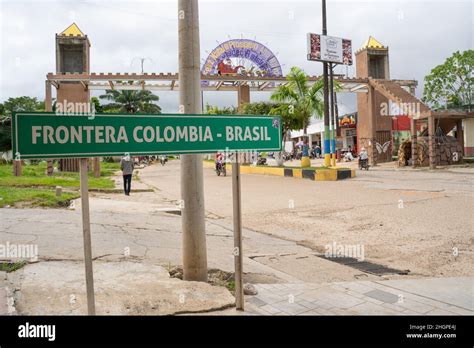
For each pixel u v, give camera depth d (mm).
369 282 4949
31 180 16656
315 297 4391
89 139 2947
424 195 12109
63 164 25141
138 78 23750
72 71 26422
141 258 5723
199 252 4660
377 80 28516
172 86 26188
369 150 29297
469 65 35219
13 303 3801
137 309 3816
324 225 8797
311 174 19375
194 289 4316
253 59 29953
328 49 21859
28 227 7316
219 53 29391
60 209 9711
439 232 7508
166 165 43594
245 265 5758
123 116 3068
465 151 30984
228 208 11648
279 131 3918
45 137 2814
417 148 24156
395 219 8859
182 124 3344
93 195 14477
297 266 5840
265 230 8609
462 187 13625
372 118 28891
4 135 30406
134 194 15328
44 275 4664
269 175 23172
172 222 8945
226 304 4016
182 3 4488
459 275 5254
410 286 4773
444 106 33375
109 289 4270
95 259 5504
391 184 15492
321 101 22875
